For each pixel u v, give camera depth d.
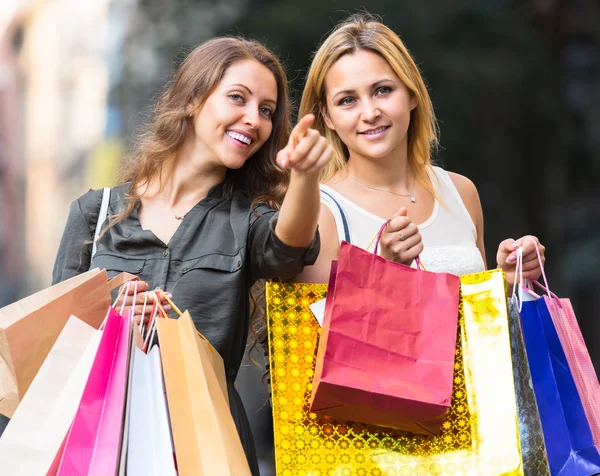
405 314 6.68
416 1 36.16
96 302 6.70
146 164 7.70
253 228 7.38
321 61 8.20
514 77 36.62
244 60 7.62
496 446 6.66
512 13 37.75
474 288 6.87
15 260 83.81
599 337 40.50
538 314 7.23
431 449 6.73
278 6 35.19
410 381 6.58
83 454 5.79
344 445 6.72
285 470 6.66
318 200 6.61
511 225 38.16
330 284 6.69
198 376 6.10
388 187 8.39
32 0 87.31
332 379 6.43
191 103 7.64
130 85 41.94
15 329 6.41
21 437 5.92
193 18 38.09
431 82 35.88
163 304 7.25
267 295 6.86
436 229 8.41
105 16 52.06
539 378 7.14
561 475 7.05
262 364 8.71
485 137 37.03
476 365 6.77
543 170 38.38
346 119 8.09
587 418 7.19
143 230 7.48
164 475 5.93
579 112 39.59
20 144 87.56
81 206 7.80
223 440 5.95
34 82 89.00
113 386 6.01
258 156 7.93
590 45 39.94
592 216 39.66
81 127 76.75
